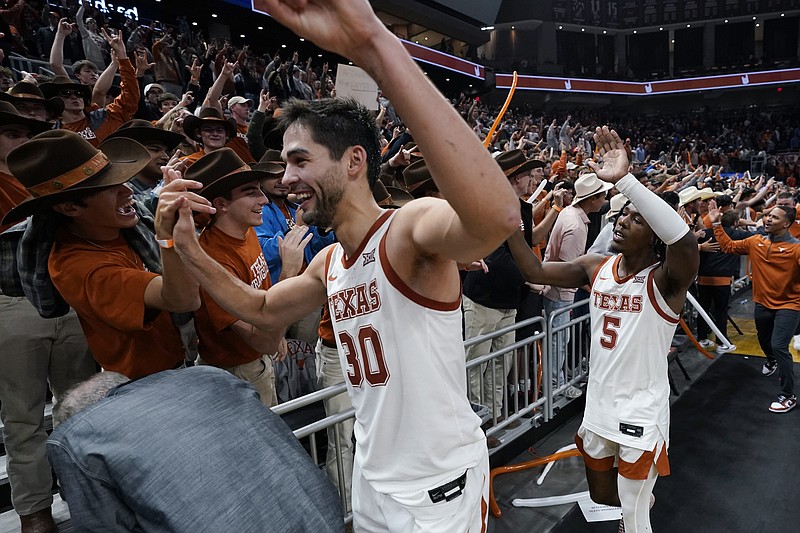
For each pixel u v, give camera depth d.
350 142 1.11
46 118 3.50
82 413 1.21
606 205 6.21
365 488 1.40
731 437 3.92
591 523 2.91
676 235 2.07
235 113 4.56
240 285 1.50
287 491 1.21
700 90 26.59
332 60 17.55
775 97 28.86
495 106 25.44
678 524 2.93
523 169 3.44
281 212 3.18
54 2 8.92
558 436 3.85
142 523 1.12
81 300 1.62
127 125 3.21
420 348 1.18
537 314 4.02
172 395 1.27
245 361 2.24
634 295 2.33
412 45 17.86
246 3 13.02
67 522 2.38
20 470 2.23
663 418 2.34
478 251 0.88
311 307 1.51
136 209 1.95
